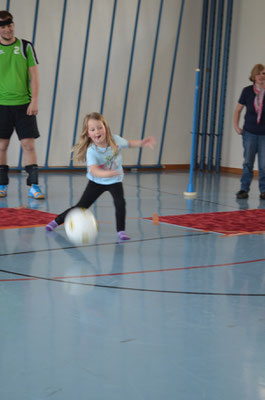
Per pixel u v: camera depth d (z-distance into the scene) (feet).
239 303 9.05
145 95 33.99
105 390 5.94
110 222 16.10
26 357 6.72
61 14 30.42
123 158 33.91
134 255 12.26
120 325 7.89
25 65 19.57
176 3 34.14
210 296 9.39
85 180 27.32
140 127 34.24
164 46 34.14
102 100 32.42
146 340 7.36
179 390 5.98
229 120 34.53
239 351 7.08
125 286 9.83
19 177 27.68
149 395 5.85
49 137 30.96
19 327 7.70
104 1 31.60
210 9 34.60
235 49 33.88
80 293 9.32
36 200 20.02
